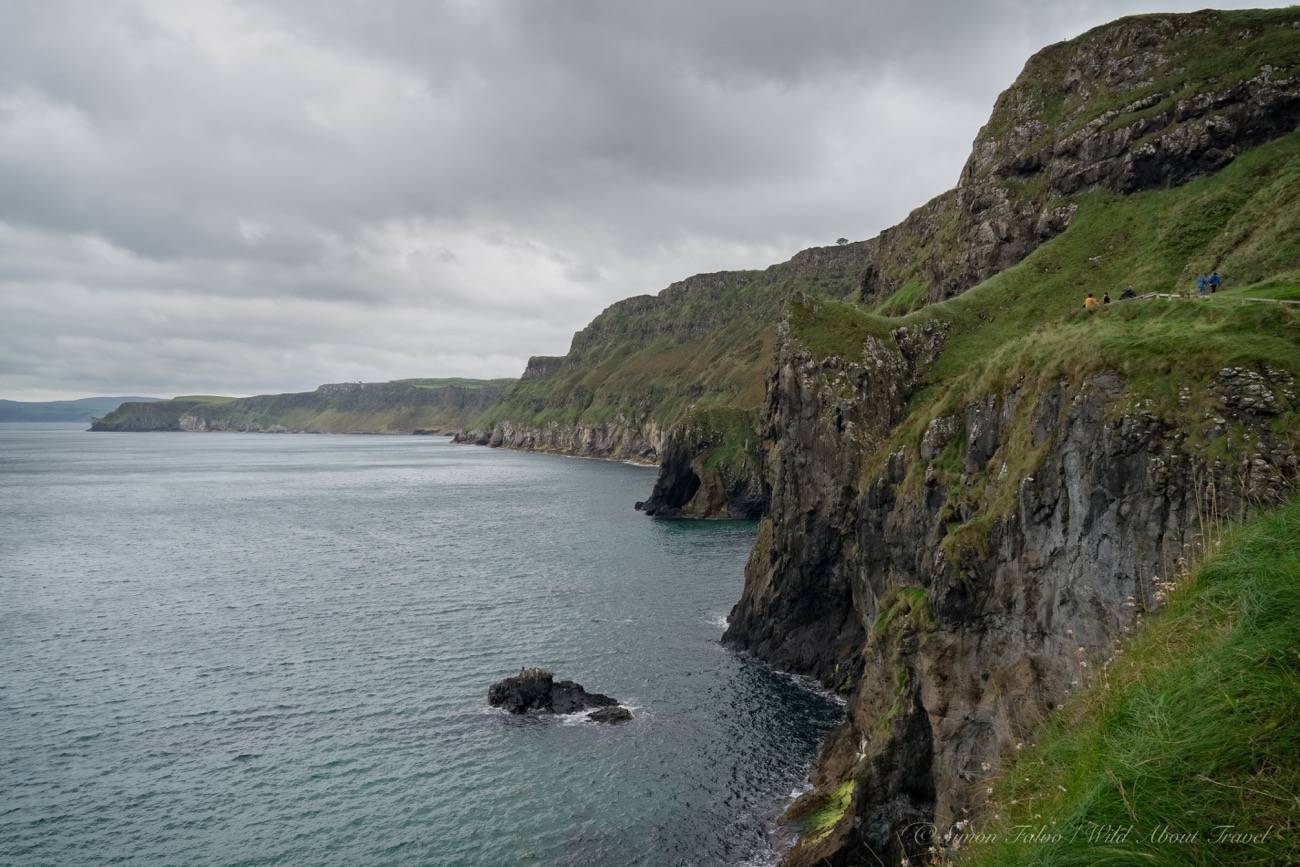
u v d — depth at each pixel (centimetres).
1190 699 856
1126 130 8000
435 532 13275
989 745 3356
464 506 17150
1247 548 1131
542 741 4978
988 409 4091
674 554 11175
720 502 15625
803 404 6594
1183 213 6888
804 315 7069
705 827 4069
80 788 4331
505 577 9562
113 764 4603
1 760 4628
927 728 3753
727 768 4681
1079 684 1623
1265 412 2572
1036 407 3534
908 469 4866
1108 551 2919
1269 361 2683
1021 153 9362
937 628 3762
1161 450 2775
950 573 3722
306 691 5719
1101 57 9294
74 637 6988
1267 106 6944
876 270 14200
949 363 6788
